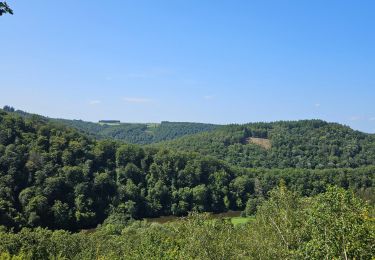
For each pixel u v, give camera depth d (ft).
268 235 89.61
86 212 297.33
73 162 326.03
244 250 85.25
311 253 61.93
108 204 322.75
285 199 94.02
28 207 264.93
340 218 59.16
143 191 355.36
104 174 329.52
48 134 341.82
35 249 181.57
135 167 365.20
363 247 57.93
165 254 132.46
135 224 281.13
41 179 288.30
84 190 305.73
